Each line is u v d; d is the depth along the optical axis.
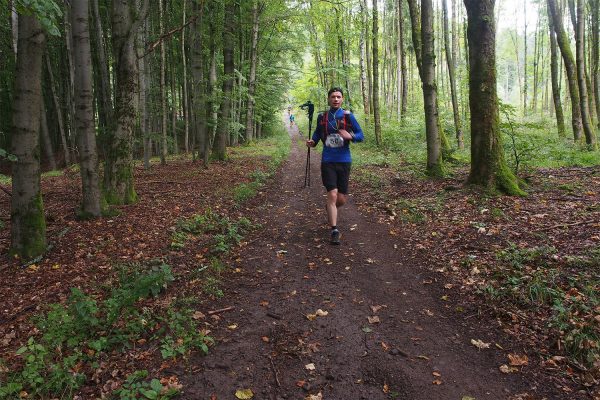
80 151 7.29
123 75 8.36
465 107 20.83
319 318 4.06
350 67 24.28
